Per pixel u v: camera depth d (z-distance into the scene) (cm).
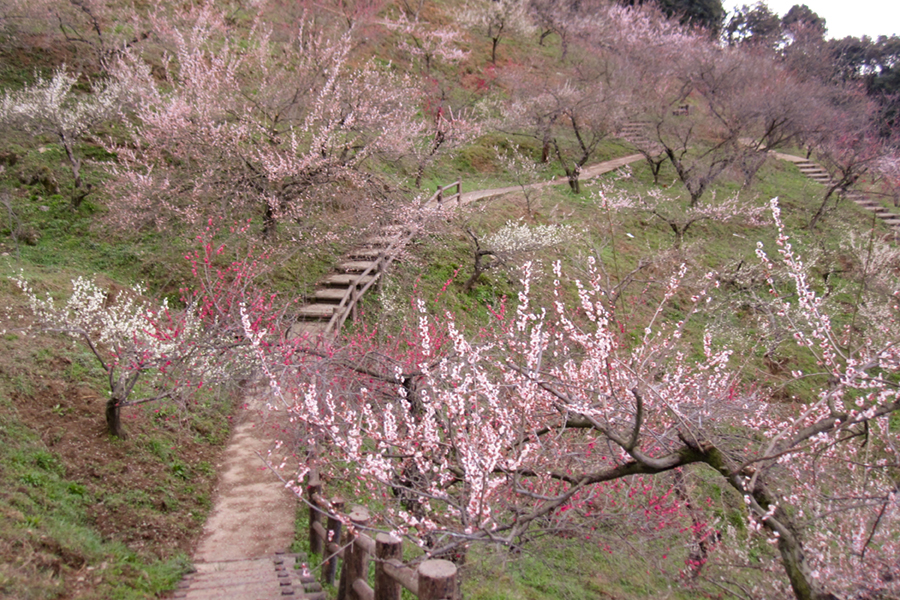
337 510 604
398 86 2405
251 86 1848
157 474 915
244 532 837
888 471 850
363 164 1900
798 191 2802
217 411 1097
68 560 644
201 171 1593
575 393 706
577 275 1745
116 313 1042
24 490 755
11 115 1562
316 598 618
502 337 947
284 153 1664
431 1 3684
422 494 548
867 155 2533
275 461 998
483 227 1950
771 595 717
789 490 812
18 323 1086
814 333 654
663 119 2575
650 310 1648
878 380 566
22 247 1416
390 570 464
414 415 752
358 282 1399
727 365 1490
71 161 1598
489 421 614
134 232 1509
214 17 2148
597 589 782
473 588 692
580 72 3075
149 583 666
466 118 2658
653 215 2270
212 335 934
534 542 667
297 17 2502
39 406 940
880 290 1755
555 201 2306
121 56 1952
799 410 1178
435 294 1577
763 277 1794
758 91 2664
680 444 739
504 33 3694
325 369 768
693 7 4878
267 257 1481
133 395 1033
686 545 790
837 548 744
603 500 754
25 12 1916
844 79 4291
